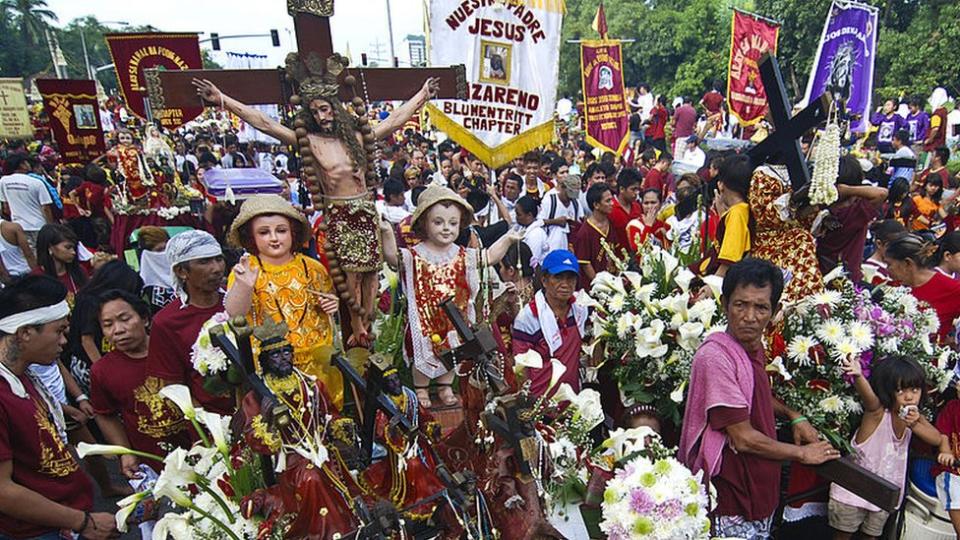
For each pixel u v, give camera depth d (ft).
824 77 29.07
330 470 7.68
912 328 13.16
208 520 8.51
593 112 31.42
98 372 12.10
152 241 19.77
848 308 12.80
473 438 8.11
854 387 12.26
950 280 14.75
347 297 10.65
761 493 10.18
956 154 51.60
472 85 17.16
